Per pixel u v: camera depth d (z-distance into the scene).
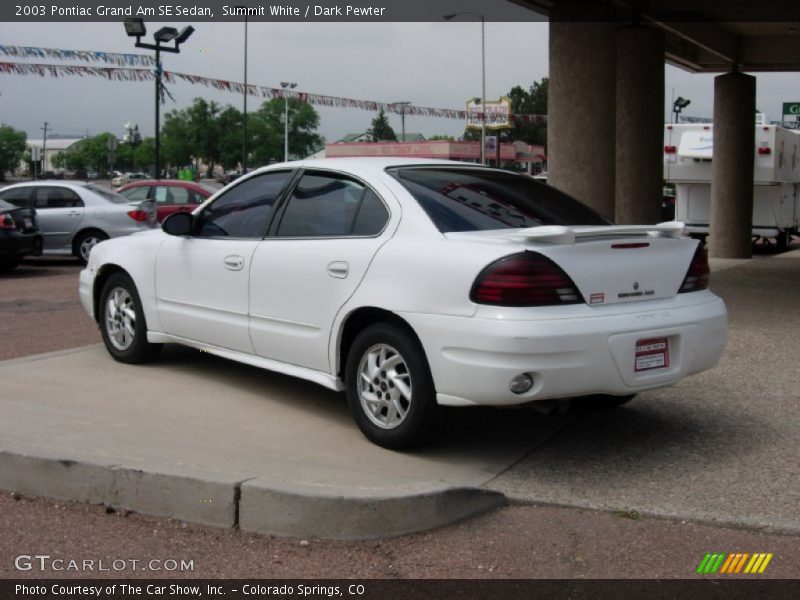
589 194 11.36
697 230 23.78
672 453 5.21
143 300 6.81
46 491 4.58
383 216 5.22
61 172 95.94
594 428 5.70
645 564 3.87
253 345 5.91
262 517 4.14
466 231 5.00
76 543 4.07
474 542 4.07
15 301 11.29
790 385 6.79
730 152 19.22
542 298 4.53
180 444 5.00
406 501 4.12
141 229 16.20
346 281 5.18
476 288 4.56
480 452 5.14
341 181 5.58
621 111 14.61
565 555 3.95
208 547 4.02
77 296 11.80
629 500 4.48
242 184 6.31
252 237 5.98
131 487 4.39
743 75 18.98
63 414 5.62
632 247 4.88
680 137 23.08
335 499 4.07
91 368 6.98
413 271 4.83
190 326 6.43
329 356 5.34
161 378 6.69
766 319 10.01
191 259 6.36
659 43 14.49
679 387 6.73
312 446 5.14
